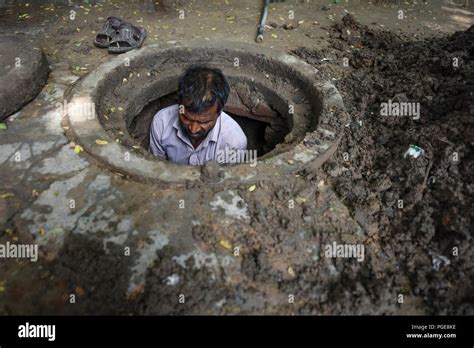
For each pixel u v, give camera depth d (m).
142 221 2.14
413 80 3.18
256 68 3.63
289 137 2.95
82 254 1.98
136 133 3.66
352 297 1.91
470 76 2.95
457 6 5.16
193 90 2.38
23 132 2.68
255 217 2.21
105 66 3.26
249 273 1.95
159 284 1.88
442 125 2.63
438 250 2.11
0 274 1.90
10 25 4.09
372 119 2.96
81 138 2.55
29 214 2.16
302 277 1.96
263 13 4.36
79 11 4.42
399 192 2.40
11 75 2.84
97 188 2.31
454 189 2.28
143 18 4.35
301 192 2.37
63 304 1.81
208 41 3.67
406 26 4.55
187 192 2.31
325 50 3.85
